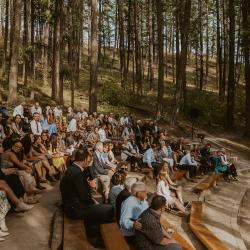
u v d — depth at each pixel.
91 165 11.20
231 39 35.00
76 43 40.25
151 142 19.30
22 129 16.62
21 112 18.45
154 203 6.54
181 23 35.97
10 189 8.52
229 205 14.88
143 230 6.51
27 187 9.55
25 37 33.12
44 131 12.83
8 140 9.62
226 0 41.28
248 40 32.34
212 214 13.13
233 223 12.48
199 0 45.06
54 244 7.00
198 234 9.46
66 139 15.71
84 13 52.38
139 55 39.81
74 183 7.75
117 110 33.47
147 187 14.05
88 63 56.91
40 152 12.18
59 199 10.12
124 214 7.15
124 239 6.68
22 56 31.28
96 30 25.97
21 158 9.68
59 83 33.81
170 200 11.48
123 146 16.78
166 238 6.58
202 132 32.31
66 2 34.22
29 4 32.78
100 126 18.80
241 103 39.22
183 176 17.62
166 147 17.73
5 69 37.94
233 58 35.12
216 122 36.06
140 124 22.64
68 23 34.38
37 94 33.66
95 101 26.03
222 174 20.06
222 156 20.52
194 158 19.42
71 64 32.88
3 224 7.66
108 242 6.51
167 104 39.41
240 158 26.55
